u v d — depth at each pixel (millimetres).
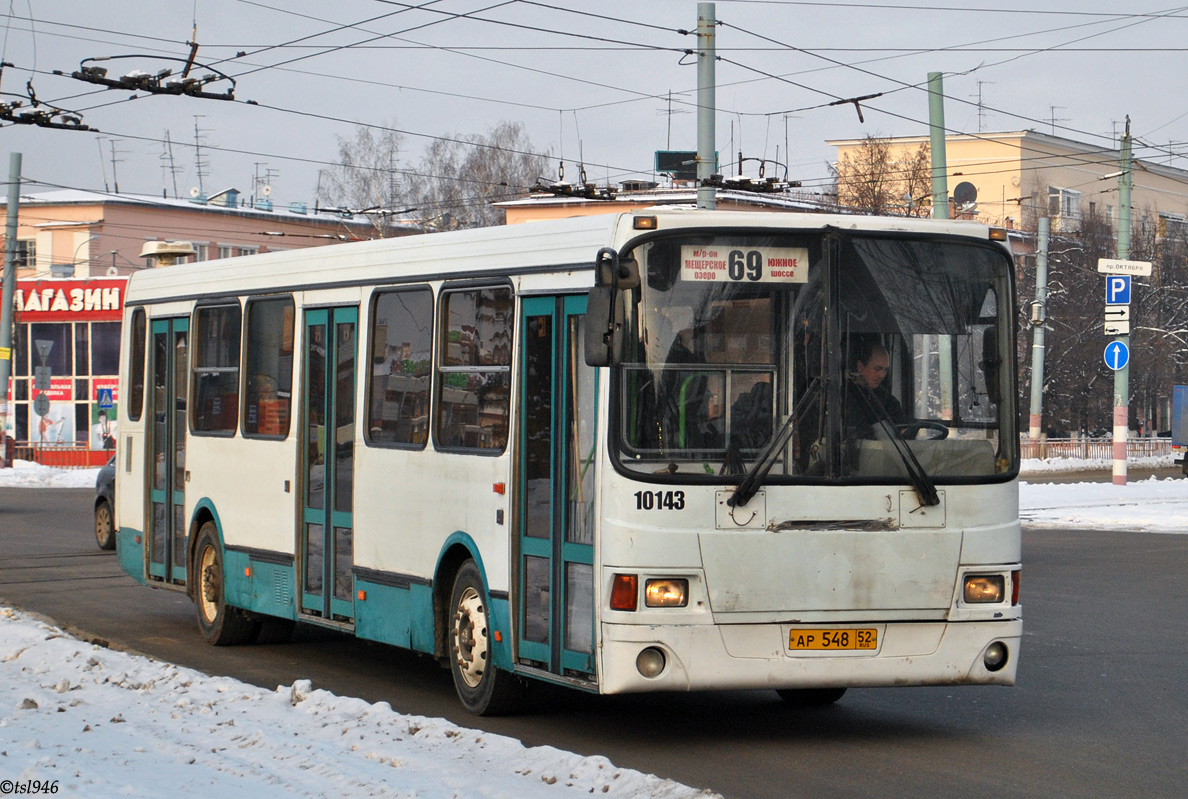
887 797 7121
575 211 49812
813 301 8094
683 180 44406
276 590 11578
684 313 7922
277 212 65875
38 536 23375
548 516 8477
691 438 7867
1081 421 62000
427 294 9836
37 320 57062
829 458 7988
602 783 6836
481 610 9203
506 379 8930
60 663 10672
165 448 13609
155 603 15398
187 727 8266
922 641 8094
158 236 62812
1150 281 61594
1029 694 10062
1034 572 18422
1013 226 74312
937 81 23906
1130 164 36250
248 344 12188
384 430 10273
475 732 7988
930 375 8242
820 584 7926
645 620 7742
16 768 7109
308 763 7285
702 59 21156
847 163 60781
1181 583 17109
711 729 8828
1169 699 9859
